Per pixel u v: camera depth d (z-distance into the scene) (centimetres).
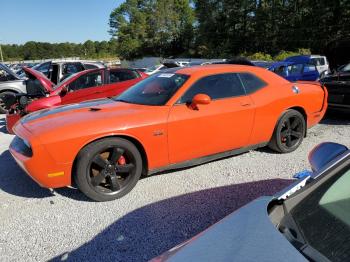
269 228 161
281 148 505
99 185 373
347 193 173
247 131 458
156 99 413
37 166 339
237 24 4672
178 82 421
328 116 793
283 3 3950
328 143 230
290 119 512
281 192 193
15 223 334
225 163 480
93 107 415
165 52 6575
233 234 162
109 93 783
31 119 395
